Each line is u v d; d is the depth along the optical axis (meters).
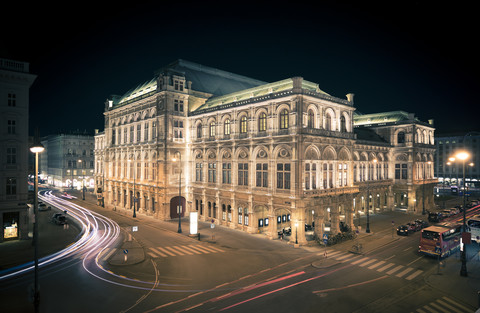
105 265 30.00
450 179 126.38
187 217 57.47
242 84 73.00
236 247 37.16
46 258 32.22
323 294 23.30
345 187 45.41
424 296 23.11
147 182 60.56
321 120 42.62
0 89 38.53
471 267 29.72
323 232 40.81
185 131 58.16
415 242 39.94
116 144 73.38
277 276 27.25
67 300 22.00
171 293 23.38
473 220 39.03
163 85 55.56
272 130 42.28
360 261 31.78
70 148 117.88
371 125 72.25
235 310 20.55
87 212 64.19
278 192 41.16
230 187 48.97
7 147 38.91
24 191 39.91
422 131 68.94
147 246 37.50
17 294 23.03
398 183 66.44
